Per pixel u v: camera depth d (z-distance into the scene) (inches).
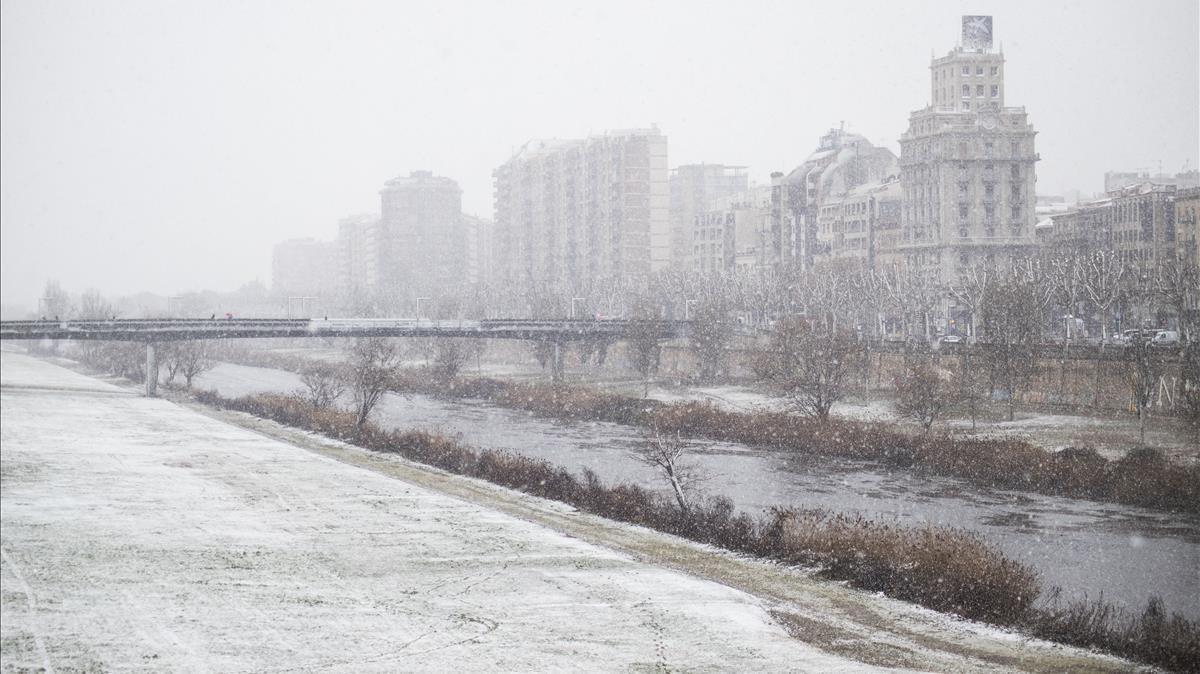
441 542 2696.9
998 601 2143.2
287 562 2512.3
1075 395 4726.9
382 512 3043.8
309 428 4867.1
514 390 6077.8
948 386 4803.2
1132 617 2091.5
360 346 6550.2
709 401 5482.3
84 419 5128.0
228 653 1914.4
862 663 1860.2
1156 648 1891.0
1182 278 4810.5
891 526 2866.6
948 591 2197.3
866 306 7017.7
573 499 3174.2
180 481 3511.3
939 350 5280.5
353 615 2127.2
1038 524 2955.2
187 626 2054.6
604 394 5723.4
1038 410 4675.2
